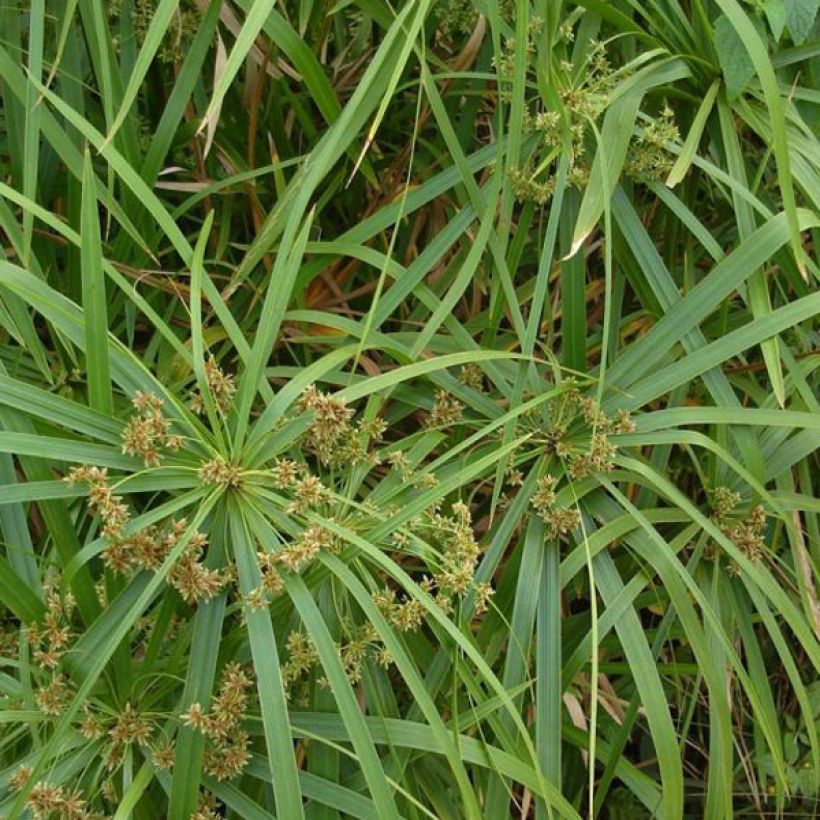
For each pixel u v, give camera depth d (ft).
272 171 4.27
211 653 3.55
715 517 4.05
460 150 3.97
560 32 4.07
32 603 3.62
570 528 3.87
